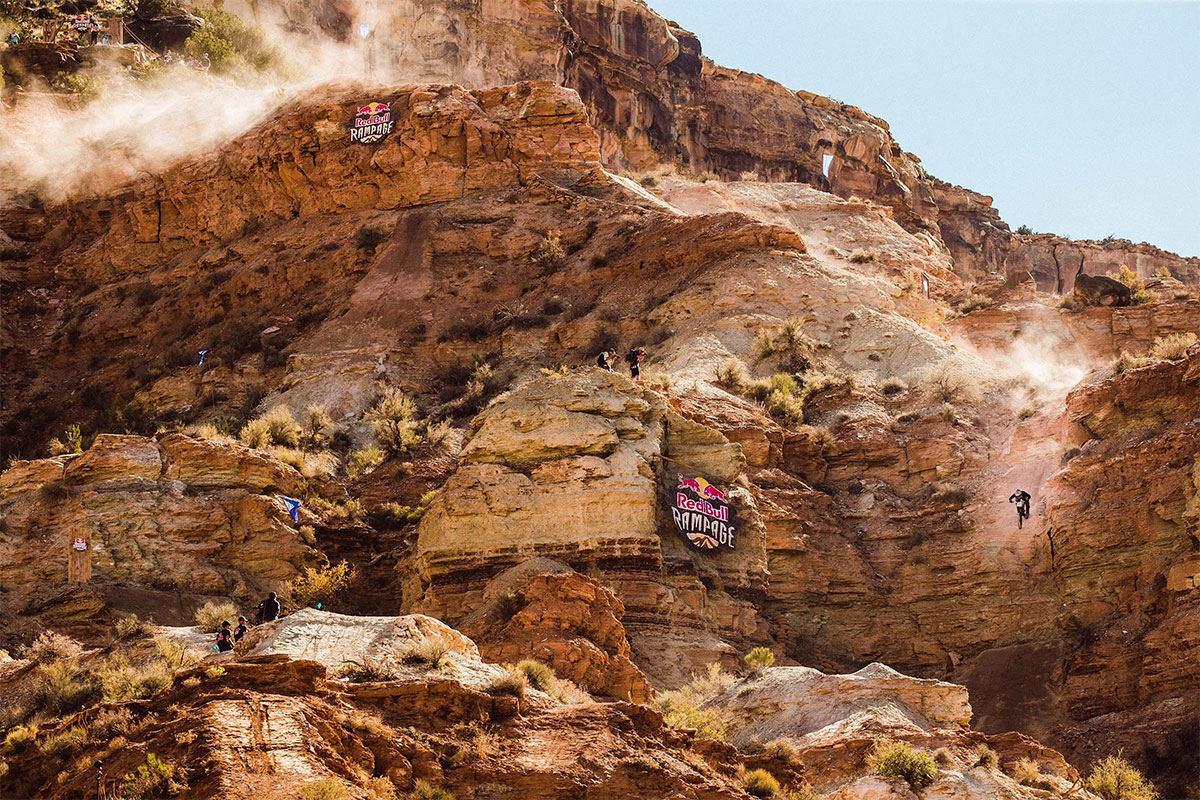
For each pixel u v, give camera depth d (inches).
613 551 1918.1
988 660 2030.0
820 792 1323.8
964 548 2186.3
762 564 2063.2
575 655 1557.6
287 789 1011.9
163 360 3235.7
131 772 1034.7
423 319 3097.9
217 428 2706.7
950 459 2352.4
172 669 1403.8
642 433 2066.9
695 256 3056.1
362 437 2669.8
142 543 2030.0
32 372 3410.4
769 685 1557.6
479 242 3326.8
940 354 2699.3
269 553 2085.4
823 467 2391.7
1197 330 3029.0
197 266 3577.8
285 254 3464.6
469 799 1091.9
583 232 3302.2
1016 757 1397.6
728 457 2128.4
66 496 2070.6
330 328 3112.7
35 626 1870.1
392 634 1314.0
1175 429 2123.5
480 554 1941.4
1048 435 2301.9
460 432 2581.2
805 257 3026.6
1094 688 1904.5
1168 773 1744.6
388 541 2210.9
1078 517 2079.2
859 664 2116.1
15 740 1135.0
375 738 1103.0
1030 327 3083.2
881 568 2217.0
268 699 1099.9
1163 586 1958.7
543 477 1987.0
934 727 1453.0
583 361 2869.1
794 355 2716.5
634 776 1144.2
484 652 1566.2
